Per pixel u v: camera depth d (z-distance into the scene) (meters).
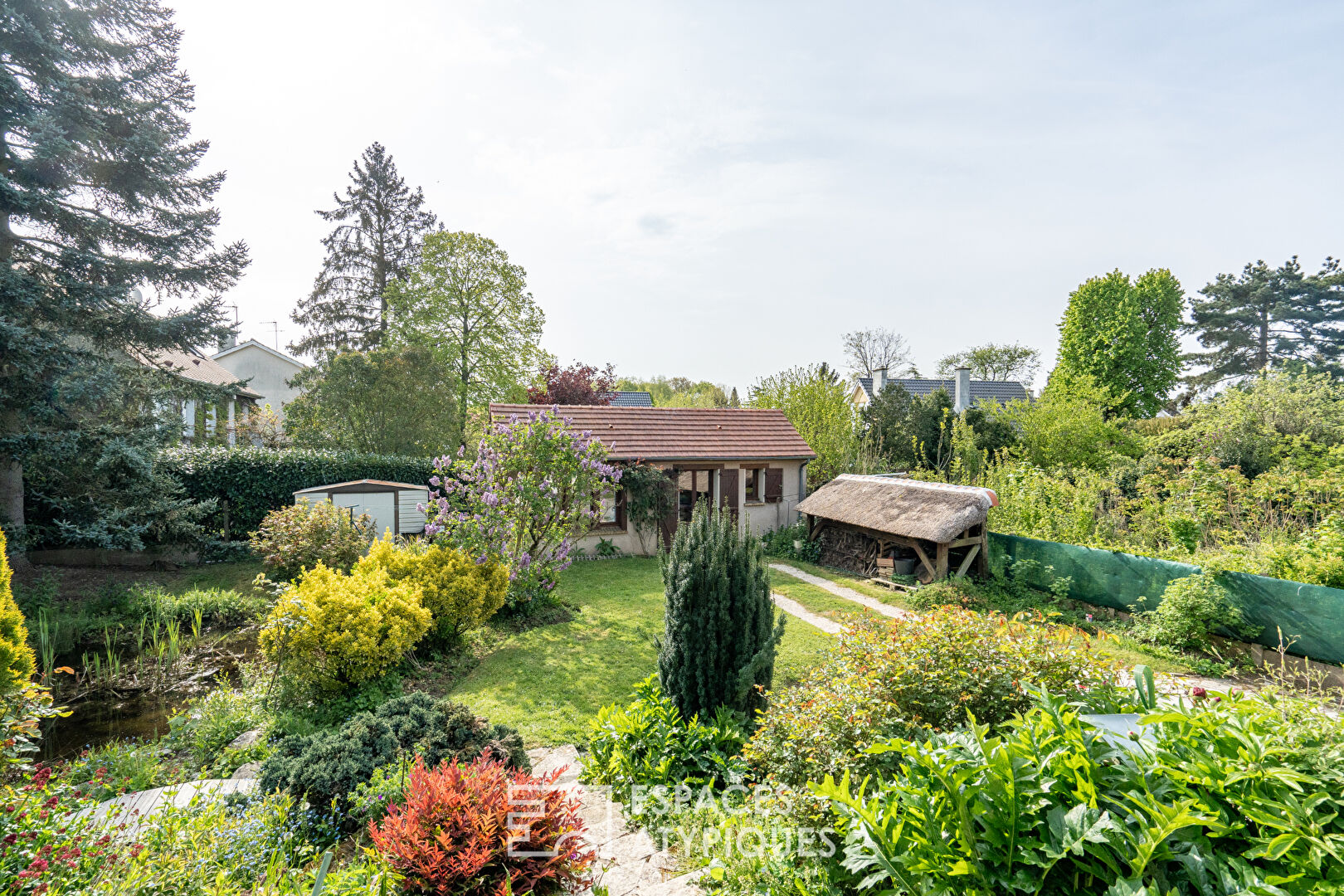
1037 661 4.28
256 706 6.70
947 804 2.66
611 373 30.14
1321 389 16.36
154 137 12.55
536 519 10.92
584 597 11.55
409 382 19.58
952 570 12.07
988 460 20.25
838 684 4.54
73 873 3.23
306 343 29.67
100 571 12.88
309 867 4.02
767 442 18.11
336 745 4.89
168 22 13.15
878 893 3.07
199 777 5.35
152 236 13.27
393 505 13.94
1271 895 1.96
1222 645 8.28
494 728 5.40
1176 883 2.23
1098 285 30.70
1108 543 11.64
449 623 8.54
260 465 14.90
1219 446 16.08
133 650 9.10
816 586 12.67
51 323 12.20
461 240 26.39
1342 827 2.15
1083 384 22.55
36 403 11.33
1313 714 2.75
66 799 4.10
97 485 12.48
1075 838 2.30
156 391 13.31
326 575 7.84
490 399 27.97
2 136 11.69
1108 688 3.85
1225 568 8.34
